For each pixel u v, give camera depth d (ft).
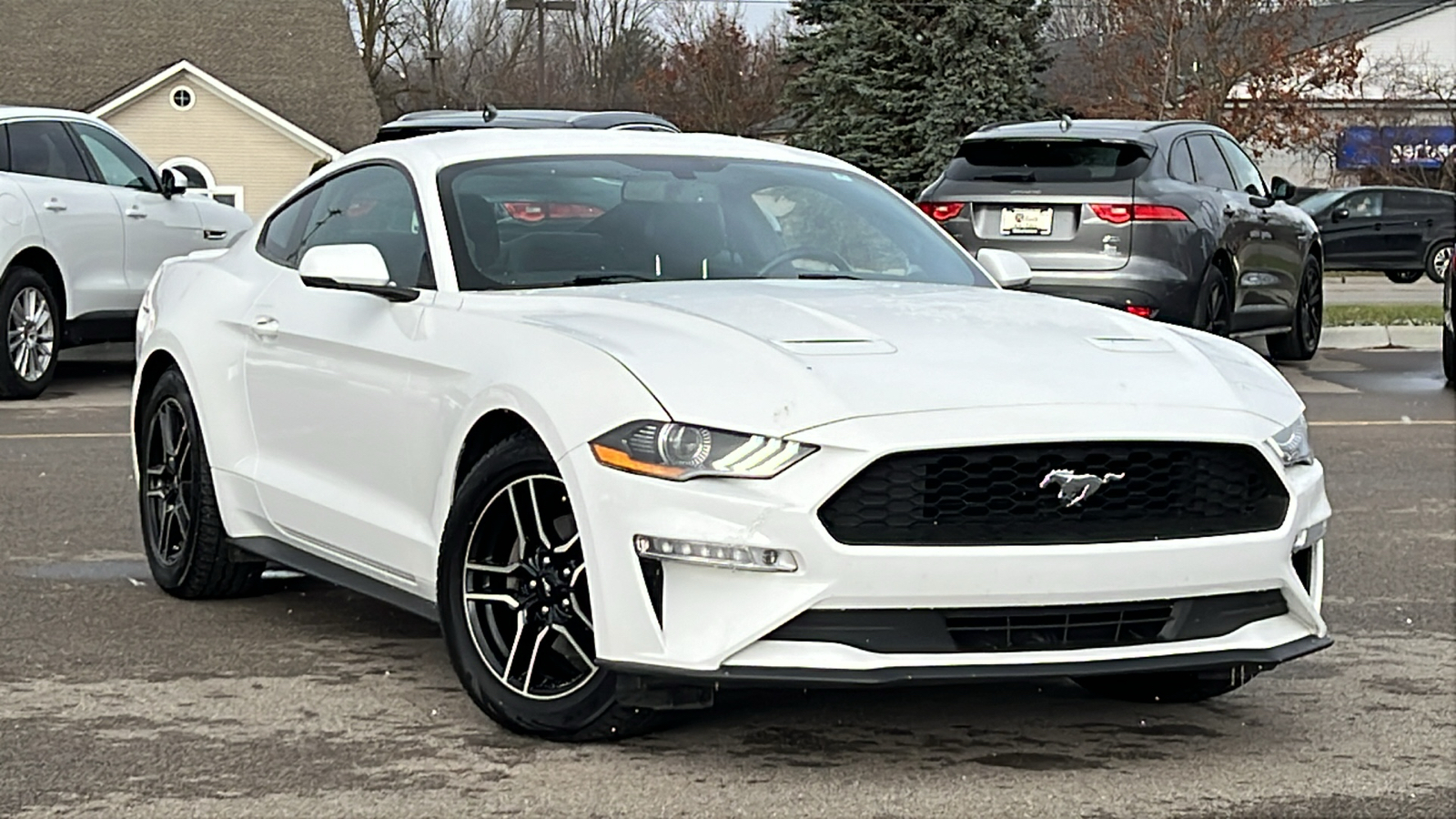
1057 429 14.40
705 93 182.60
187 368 20.89
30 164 42.68
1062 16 182.91
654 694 14.67
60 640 19.39
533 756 15.34
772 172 20.56
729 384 14.55
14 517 26.48
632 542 14.30
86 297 43.52
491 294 17.38
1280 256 46.29
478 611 15.85
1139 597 14.58
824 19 136.77
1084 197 39.83
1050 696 17.71
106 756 15.28
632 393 14.60
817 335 15.55
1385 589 22.77
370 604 21.38
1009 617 14.38
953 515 14.25
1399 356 52.70
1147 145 40.32
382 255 18.93
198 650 19.03
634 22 223.51
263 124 133.80
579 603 15.11
